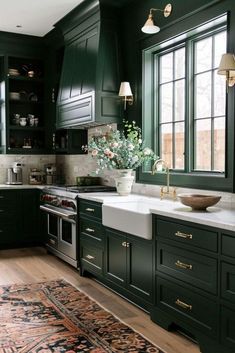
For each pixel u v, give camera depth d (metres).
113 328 3.20
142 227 3.37
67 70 5.54
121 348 2.87
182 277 2.97
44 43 6.38
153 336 3.07
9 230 5.98
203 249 2.75
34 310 3.56
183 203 3.24
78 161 6.20
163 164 4.06
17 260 5.37
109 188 5.04
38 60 6.71
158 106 4.56
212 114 3.76
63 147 6.17
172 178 4.12
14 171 6.34
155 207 3.41
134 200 4.15
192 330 2.88
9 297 3.89
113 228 3.88
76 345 2.90
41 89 6.79
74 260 4.78
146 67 4.51
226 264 2.56
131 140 4.43
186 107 4.02
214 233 2.65
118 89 4.80
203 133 3.90
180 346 2.91
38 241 6.20
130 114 4.74
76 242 4.72
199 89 3.93
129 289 3.68
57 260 5.38
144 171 4.60
